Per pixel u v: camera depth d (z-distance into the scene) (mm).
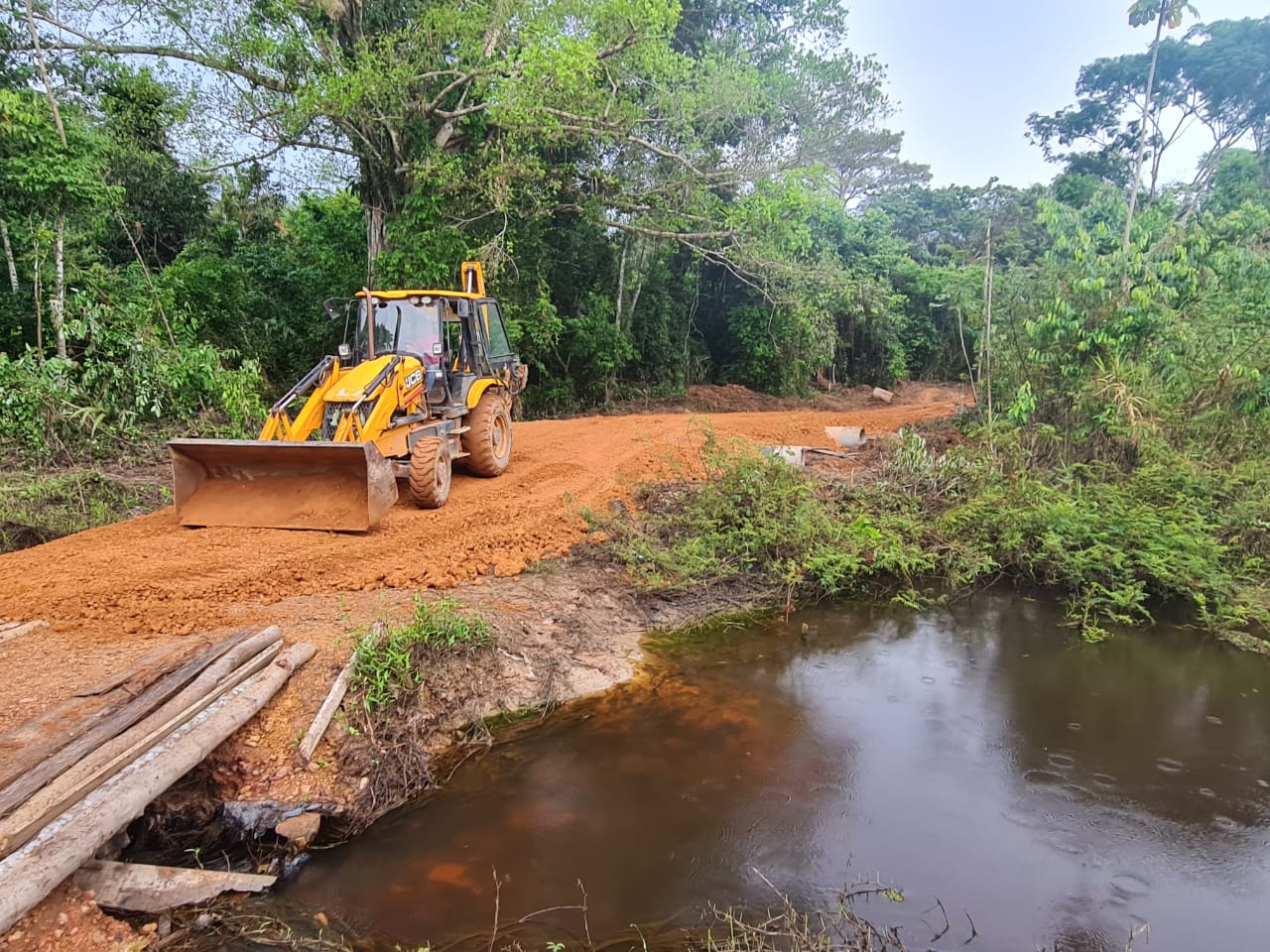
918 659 6203
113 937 3113
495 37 15219
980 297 12875
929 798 4344
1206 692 5699
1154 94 27500
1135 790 4453
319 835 3893
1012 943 3305
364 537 6898
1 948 2826
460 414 8859
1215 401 9641
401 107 14875
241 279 16734
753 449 9828
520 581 6578
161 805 3779
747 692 5574
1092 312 10445
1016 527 8031
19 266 12867
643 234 19844
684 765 4629
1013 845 3961
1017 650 6426
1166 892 3643
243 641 4645
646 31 15375
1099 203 13852
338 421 7371
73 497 8438
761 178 18406
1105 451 9766
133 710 3820
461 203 16281
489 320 10031
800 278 19250
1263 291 10422
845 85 21281
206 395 12336
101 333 10977
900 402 27109
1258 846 3979
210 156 16109
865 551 7926
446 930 3338
